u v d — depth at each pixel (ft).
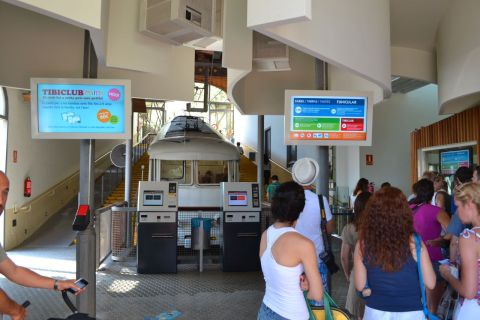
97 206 46.11
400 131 40.91
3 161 31.83
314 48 12.42
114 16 15.97
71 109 14.21
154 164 37.40
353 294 12.79
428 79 26.30
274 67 19.72
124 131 14.38
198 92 81.20
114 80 14.33
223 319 16.20
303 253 7.53
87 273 14.16
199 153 37.24
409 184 40.68
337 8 13.71
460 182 14.67
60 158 44.14
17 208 33.68
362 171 40.27
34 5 9.37
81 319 6.75
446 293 10.96
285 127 16.44
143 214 23.99
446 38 22.38
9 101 32.42
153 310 17.25
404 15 22.25
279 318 7.67
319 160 17.52
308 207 12.25
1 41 16.99
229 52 16.06
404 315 8.04
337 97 16.60
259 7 10.89
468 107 27.40
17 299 18.70
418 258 8.16
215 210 28.53
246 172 61.82
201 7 16.03
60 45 18.16
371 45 16.07
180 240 26.58
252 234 24.61
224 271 24.30
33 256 29.43
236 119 91.30
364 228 8.45
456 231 11.14
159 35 16.80
